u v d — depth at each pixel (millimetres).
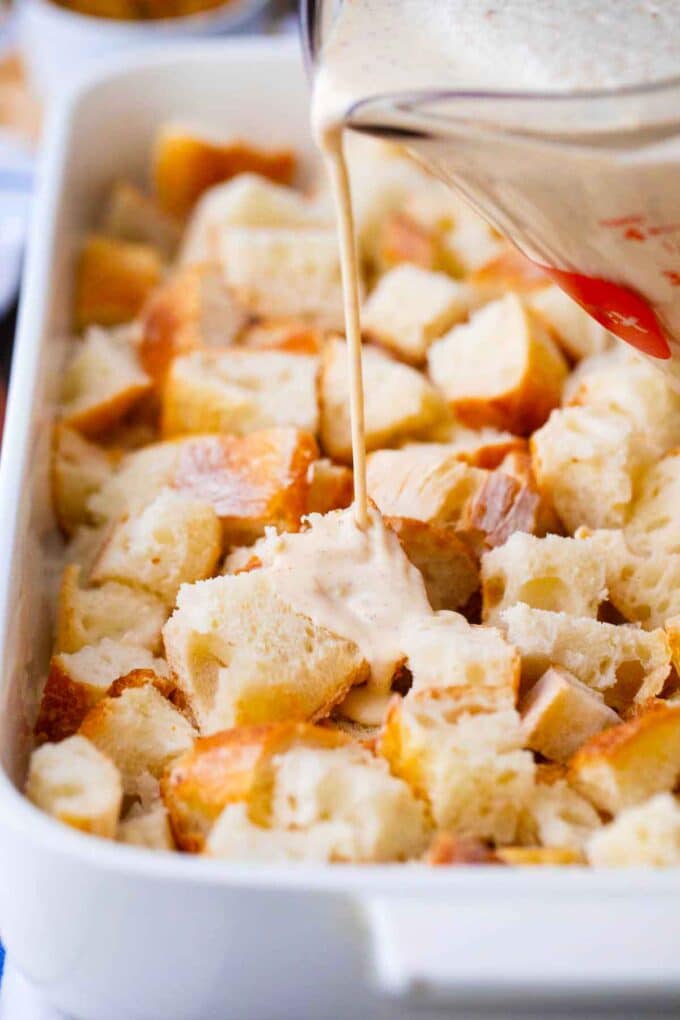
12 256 680
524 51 457
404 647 486
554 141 439
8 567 488
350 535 504
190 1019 448
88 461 575
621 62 452
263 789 454
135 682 489
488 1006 404
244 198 647
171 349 600
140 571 523
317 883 416
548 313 588
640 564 518
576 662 493
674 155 441
